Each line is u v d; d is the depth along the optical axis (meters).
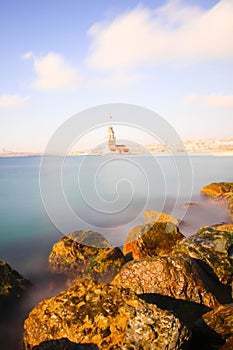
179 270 6.02
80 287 5.24
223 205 15.75
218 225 9.13
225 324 4.45
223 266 6.92
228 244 7.66
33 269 8.61
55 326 4.58
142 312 4.34
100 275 7.61
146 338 4.02
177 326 4.12
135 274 6.14
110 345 4.06
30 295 7.14
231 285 6.68
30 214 14.30
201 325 4.58
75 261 8.02
